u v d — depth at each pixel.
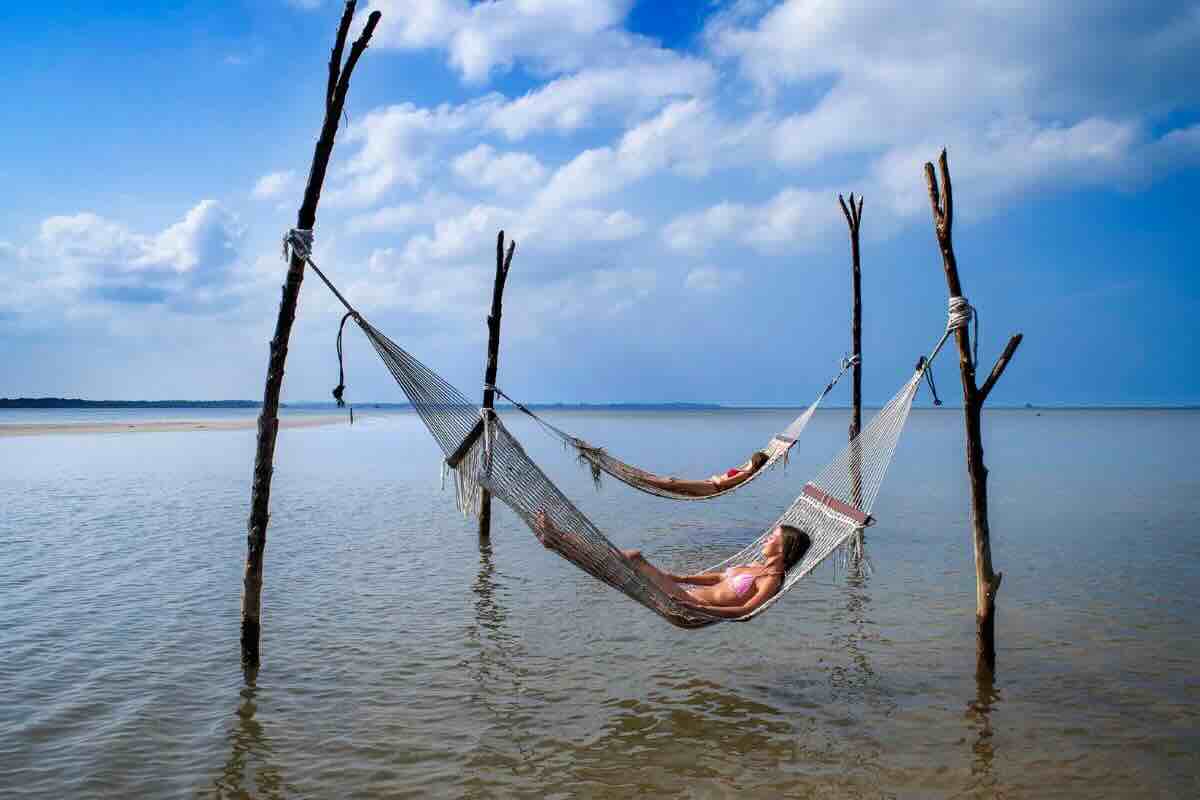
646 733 5.90
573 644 7.91
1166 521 15.05
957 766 5.39
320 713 6.14
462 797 4.95
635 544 13.41
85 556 11.51
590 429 67.50
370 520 15.21
